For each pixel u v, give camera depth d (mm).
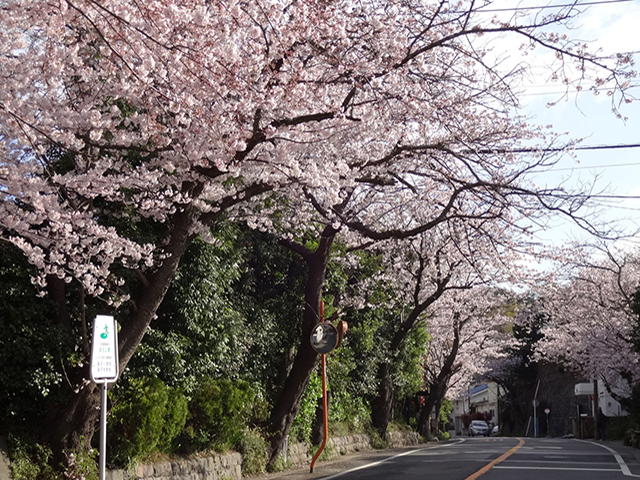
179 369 12008
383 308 23781
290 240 16172
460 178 14297
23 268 9594
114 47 8125
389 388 27250
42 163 9242
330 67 10688
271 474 13836
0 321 9352
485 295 34219
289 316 17391
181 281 12445
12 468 8375
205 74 8312
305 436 17328
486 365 60406
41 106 8641
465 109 12961
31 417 9875
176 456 11469
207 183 10336
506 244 15688
